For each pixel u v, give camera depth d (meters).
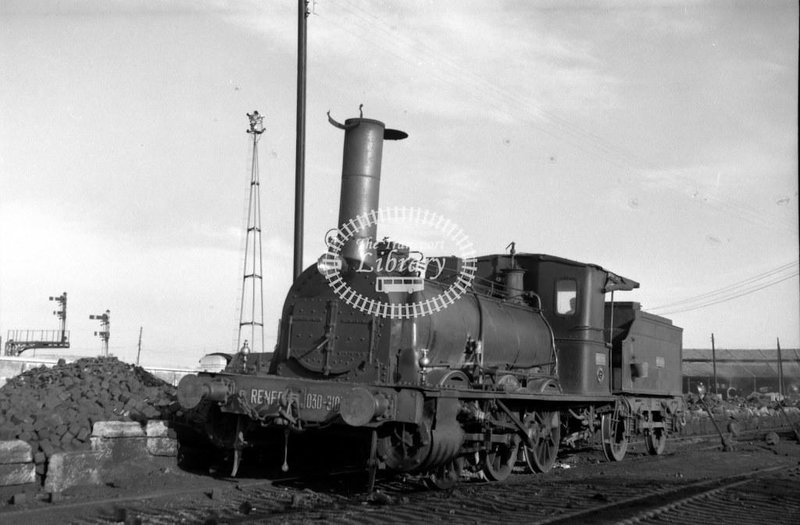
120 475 9.68
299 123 14.91
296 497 8.70
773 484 10.99
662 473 12.51
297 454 12.16
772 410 38.56
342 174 10.76
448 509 8.20
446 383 10.16
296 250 14.50
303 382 9.61
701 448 19.75
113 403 10.54
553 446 13.18
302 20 15.08
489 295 12.91
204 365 12.28
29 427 9.14
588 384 13.95
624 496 9.27
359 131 10.70
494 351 11.95
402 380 9.91
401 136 11.22
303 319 10.72
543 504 8.59
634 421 16.55
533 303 14.34
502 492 9.66
